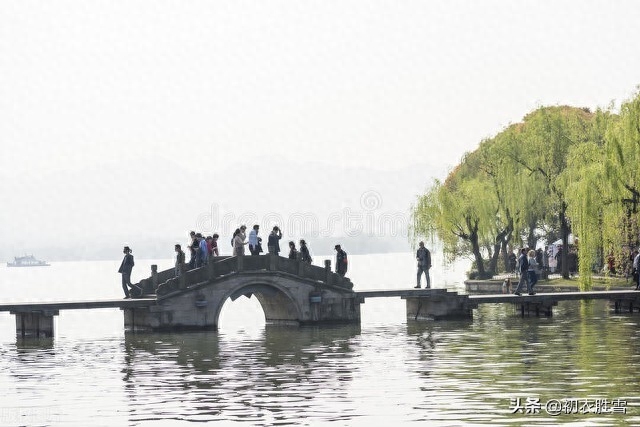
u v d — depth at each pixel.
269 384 60.56
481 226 156.12
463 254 184.00
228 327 101.62
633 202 107.75
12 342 90.12
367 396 55.78
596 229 108.69
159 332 94.50
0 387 61.78
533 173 148.25
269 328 99.00
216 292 95.88
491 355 71.38
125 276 97.69
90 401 56.34
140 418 51.22
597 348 73.56
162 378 64.00
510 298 102.81
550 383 58.56
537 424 47.78
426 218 155.75
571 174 133.12
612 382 58.44
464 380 60.47
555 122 148.38
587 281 108.50
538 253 147.12
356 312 100.94
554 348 74.31
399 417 49.91
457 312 102.88
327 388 58.62
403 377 62.19
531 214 149.12
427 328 94.19
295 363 69.75
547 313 104.06
